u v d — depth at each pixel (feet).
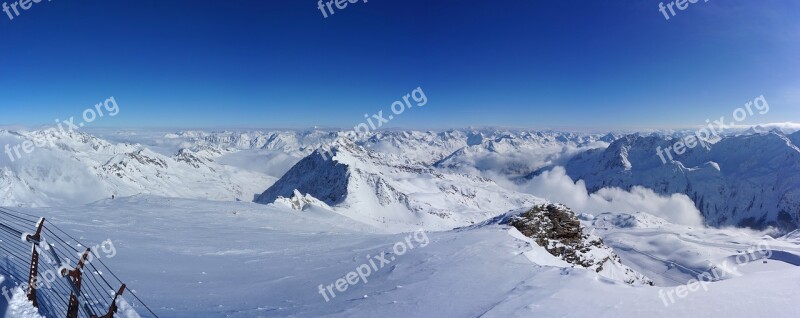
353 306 40.42
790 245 494.59
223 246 71.87
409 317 37.27
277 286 48.16
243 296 43.34
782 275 34.63
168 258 57.52
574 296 40.14
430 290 45.50
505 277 49.62
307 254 69.51
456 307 39.73
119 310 30.01
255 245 75.66
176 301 38.55
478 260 58.80
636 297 37.45
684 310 31.55
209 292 43.45
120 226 78.89
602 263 114.11
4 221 56.85
